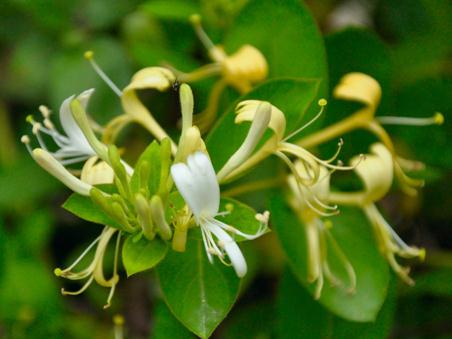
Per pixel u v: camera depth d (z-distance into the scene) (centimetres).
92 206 42
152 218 40
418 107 55
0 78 63
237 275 41
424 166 51
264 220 41
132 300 58
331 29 62
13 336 54
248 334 54
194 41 56
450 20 58
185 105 40
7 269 54
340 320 49
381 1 61
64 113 43
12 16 60
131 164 56
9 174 56
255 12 48
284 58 48
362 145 51
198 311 43
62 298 57
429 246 58
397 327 55
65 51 56
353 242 48
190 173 39
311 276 46
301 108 44
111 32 58
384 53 51
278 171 50
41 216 56
